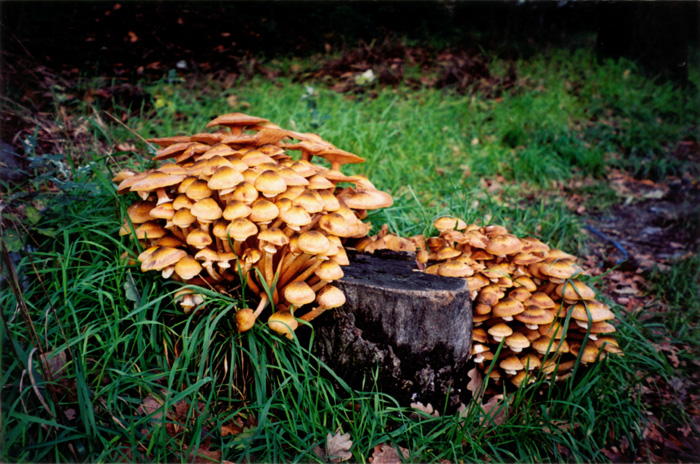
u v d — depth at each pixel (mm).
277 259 1311
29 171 1602
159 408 1177
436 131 2467
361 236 1497
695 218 2148
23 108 1854
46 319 1221
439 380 1310
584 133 2828
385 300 1271
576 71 3693
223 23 3258
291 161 1361
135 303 1290
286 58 3312
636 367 1508
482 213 1802
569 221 1970
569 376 1377
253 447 1229
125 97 2307
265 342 1293
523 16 4047
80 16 2783
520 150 2582
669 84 3516
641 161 2645
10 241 1249
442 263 1395
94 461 1156
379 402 1308
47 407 1121
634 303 1750
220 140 1379
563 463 1264
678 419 1399
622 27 3824
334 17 3652
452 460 1243
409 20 3922
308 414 1282
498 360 1372
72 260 1355
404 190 1937
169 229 1315
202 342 1287
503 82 3289
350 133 2109
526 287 1388
